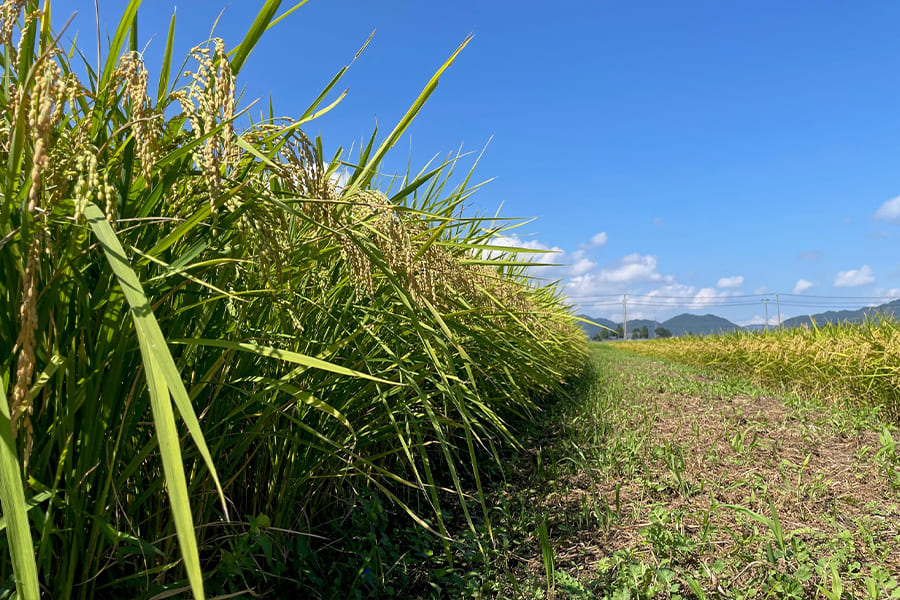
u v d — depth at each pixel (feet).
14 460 2.68
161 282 4.50
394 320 7.66
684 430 17.56
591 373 36.73
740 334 44.11
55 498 4.19
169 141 4.28
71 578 4.40
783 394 27.22
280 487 7.47
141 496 5.01
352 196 5.80
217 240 4.96
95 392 4.17
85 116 3.99
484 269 11.08
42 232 3.24
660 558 8.67
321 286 7.27
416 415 9.63
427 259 6.36
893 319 25.76
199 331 5.05
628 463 13.53
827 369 26.43
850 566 8.07
